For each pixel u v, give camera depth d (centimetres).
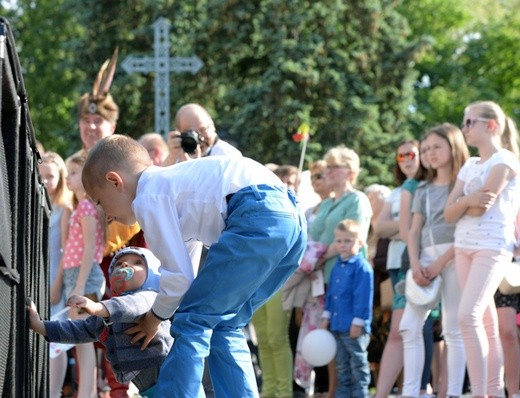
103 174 503
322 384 1163
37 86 4366
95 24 3575
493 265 809
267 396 1094
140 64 2583
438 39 4653
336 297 980
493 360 825
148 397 554
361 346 968
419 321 885
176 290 485
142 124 3575
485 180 812
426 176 912
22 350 438
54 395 876
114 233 852
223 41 3450
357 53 3416
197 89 3519
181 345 482
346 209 1018
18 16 4497
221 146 765
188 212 493
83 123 887
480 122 829
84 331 532
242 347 511
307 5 3375
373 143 3341
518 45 4666
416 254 882
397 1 3541
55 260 921
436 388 1033
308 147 3222
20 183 438
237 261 482
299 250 511
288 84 3250
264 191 493
